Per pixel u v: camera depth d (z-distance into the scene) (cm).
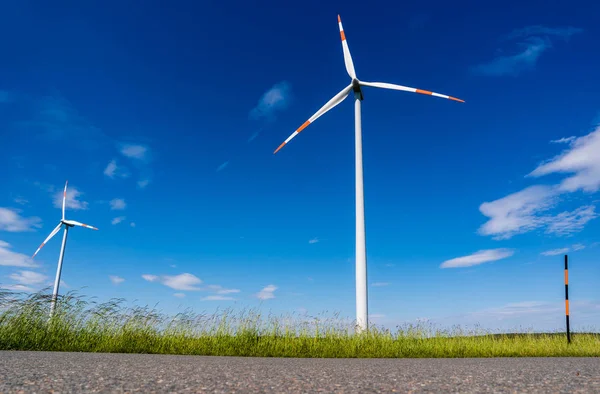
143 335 967
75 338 937
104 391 236
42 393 227
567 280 1356
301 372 363
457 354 977
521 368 432
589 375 355
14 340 873
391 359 693
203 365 427
